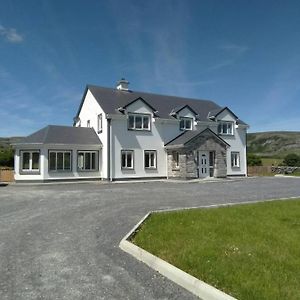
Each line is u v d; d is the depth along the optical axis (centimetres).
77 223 1176
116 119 3197
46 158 3012
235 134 3894
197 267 687
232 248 802
